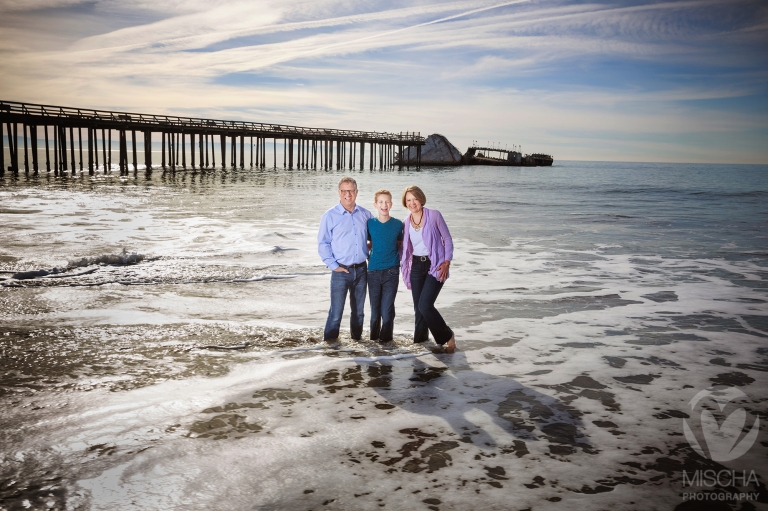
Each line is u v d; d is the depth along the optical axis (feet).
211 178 130.00
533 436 10.46
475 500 8.21
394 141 232.94
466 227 50.14
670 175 242.37
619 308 21.53
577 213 65.72
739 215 64.80
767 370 14.56
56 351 14.90
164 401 11.73
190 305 20.52
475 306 21.63
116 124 136.77
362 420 11.02
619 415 11.52
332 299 16.47
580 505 8.15
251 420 10.89
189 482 8.56
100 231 40.09
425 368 14.40
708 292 24.61
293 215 53.78
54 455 9.32
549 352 15.96
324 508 7.93
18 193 74.08
